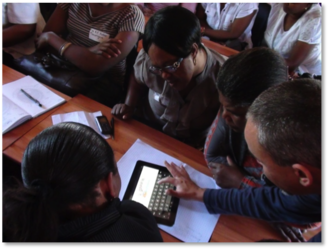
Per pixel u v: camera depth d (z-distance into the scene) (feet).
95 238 1.36
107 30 4.84
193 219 2.60
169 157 3.22
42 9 6.20
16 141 3.09
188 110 3.76
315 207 1.88
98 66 4.62
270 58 2.20
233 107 2.39
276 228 2.63
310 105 1.34
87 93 5.02
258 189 2.50
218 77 2.46
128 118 3.69
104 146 1.62
